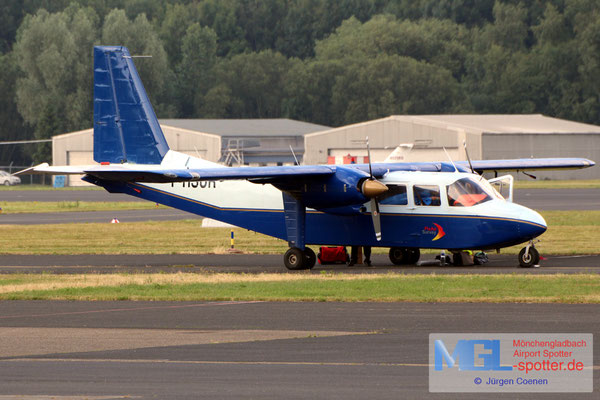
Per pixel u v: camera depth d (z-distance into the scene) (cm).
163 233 15750
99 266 10994
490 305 7162
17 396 4519
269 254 12475
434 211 10212
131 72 11644
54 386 4719
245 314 6944
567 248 12369
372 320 6569
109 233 15800
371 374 4931
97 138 11725
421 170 11125
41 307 7400
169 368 5116
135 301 7725
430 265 10719
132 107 11625
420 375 4906
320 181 10275
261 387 4675
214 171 9788
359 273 9788
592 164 12975
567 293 7706
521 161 12712
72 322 6656
